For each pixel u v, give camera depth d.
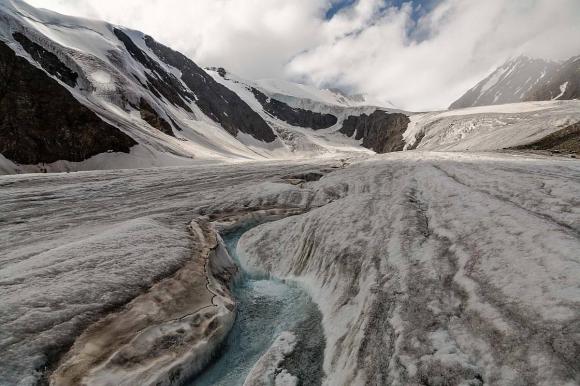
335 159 54.66
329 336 9.55
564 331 5.62
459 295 8.05
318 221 16.38
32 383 7.38
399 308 8.48
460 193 14.90
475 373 6.02
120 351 8.57
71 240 15.15
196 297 11.36
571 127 46.94
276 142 164.25
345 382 7.45
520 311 6.54
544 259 7.66
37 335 8.28
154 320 9.82
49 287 9.95
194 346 9.38
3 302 9.00
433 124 101.88
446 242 10.72
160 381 8.30
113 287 10.49
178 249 13.94
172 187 29.52
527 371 5.45
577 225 9.27
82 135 50.94
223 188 28.58
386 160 41.31
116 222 19.28
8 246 15.12
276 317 11.80
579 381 4.90
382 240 12.40
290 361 9.05
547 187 12.92
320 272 13.18
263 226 19.42
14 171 44.25
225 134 120.75
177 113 104.56
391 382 6.67
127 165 51.69
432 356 6.69
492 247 9.15
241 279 15.35
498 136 59.47
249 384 8.41
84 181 29.78
